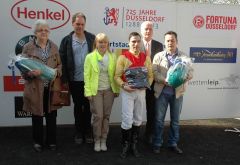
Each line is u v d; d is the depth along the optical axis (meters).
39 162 4.44
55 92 4.61
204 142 5.47
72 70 4.96
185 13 6.25
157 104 4.75
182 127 6.34
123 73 4.56
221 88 6.61
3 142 5.21
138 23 6.05
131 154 4.81
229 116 6.73
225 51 6.53
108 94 4.73
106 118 4.82
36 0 5.64
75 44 4.96
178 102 4.76
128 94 4.55
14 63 4.81
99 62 4.61
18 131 5.78
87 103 5.11
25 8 5.62
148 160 4.62
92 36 5.05
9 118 5.84
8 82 5.74
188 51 6.35
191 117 6.55
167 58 4.66
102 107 4.73
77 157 4.65
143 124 6.39
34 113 4.59
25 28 5.67
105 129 4.86
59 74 4.66
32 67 4.41
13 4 5.58
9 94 5.78
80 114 5.17
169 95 4.70
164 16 6.16
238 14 6.51
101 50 4.62
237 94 6.71
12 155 4.67
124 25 6.00
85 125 5.24
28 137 5.47
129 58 4.52
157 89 4.71
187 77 4.60
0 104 5.77
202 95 6.54
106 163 4.46
